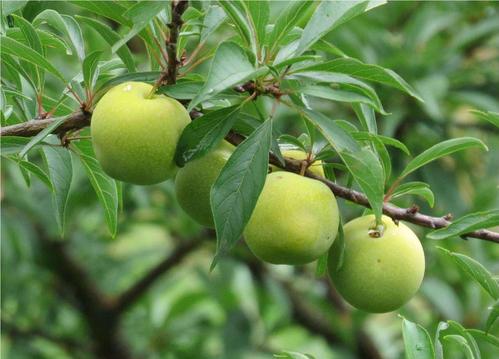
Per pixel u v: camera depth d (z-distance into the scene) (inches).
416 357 32.5
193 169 32.8
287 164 33.2
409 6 58.2
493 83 56.7
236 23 31.8
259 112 33.3
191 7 31.8
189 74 33.1
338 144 31.7
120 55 33.7
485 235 33.3
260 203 31.9
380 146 33.7
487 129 56.1
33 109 36.7
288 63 30.8
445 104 55.8
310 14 34.0
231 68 30.0
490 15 57.9
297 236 31.7
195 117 32.8
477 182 58.3
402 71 53.6
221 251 30.8
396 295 33.1
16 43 32.5
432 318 59.3
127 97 31.6
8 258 56.4
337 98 31.7
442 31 59.6
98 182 36.0
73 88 33.7
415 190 34.1
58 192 35.6
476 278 33.9
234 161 31.1
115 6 32.4
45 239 59.1
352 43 50.9
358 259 33.1
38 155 53.4
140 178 31.8
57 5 45.6
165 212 59.6
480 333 33.8
